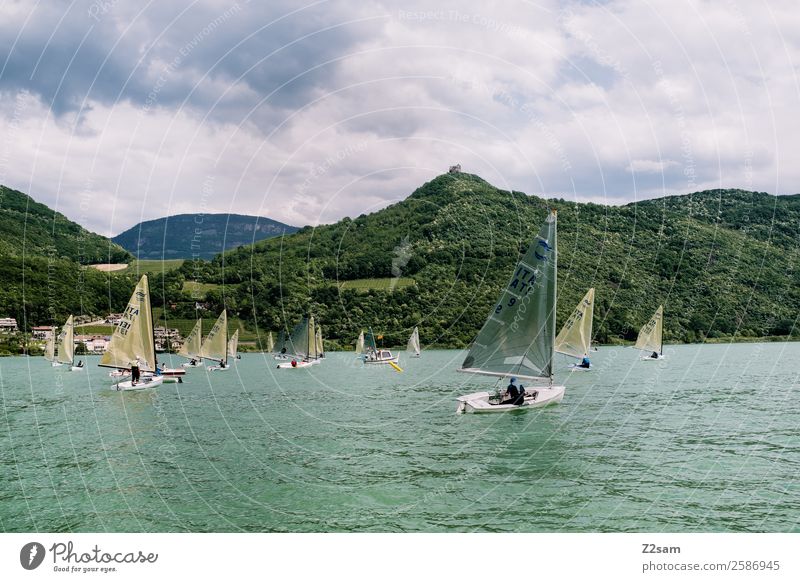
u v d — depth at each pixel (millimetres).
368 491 20109
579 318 65188
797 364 72438
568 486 20406
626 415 33719
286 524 17234
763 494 19297
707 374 59406
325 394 48562
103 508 18703
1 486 21016
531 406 33781
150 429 31828
